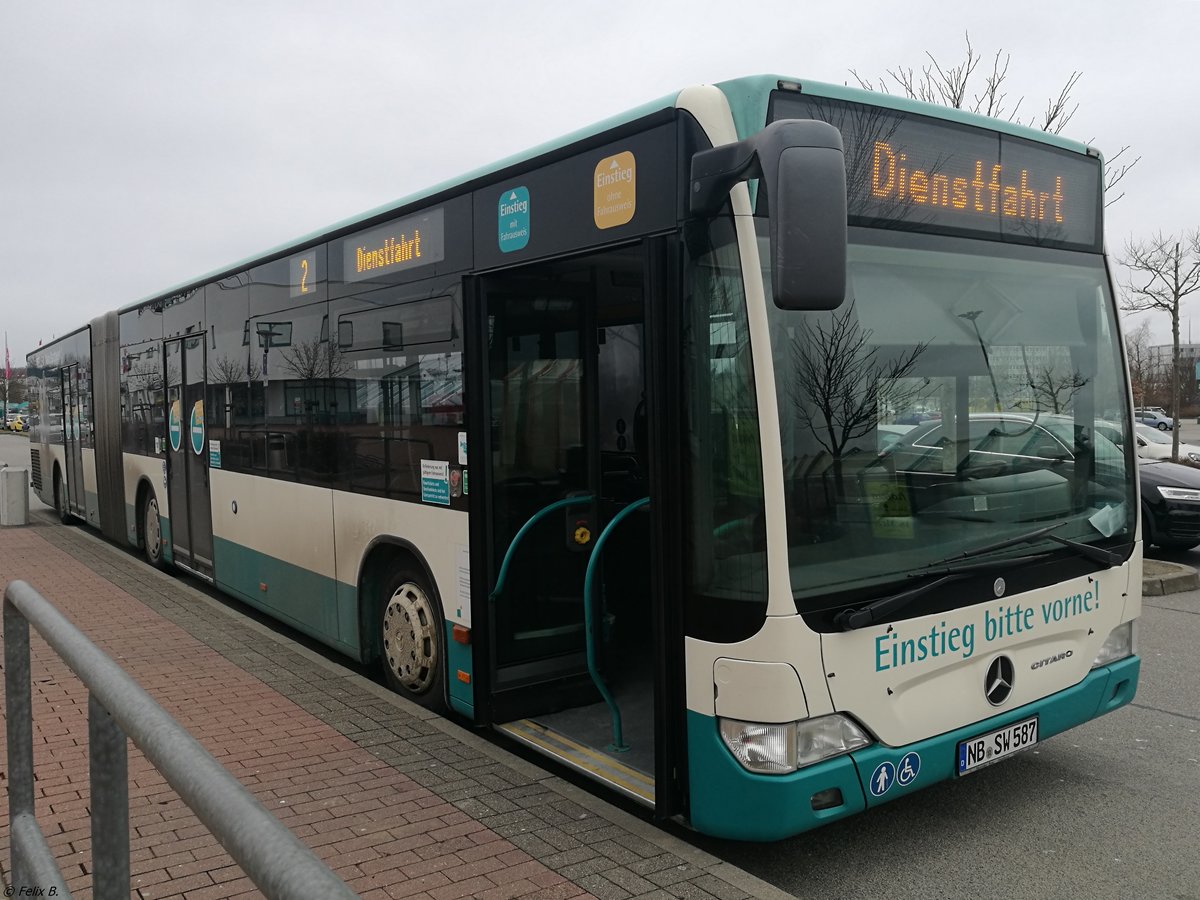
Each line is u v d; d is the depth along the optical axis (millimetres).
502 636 5031
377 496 5875
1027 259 4285
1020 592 4035
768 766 3438
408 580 5812
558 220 4336
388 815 4156
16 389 87250
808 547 3482
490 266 4809
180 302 9336
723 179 3398
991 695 3947
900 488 3756
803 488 3492
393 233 5672
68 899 2363
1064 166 4445
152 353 10273
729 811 3537
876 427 3713
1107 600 4422
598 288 5508
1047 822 4309
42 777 4523
